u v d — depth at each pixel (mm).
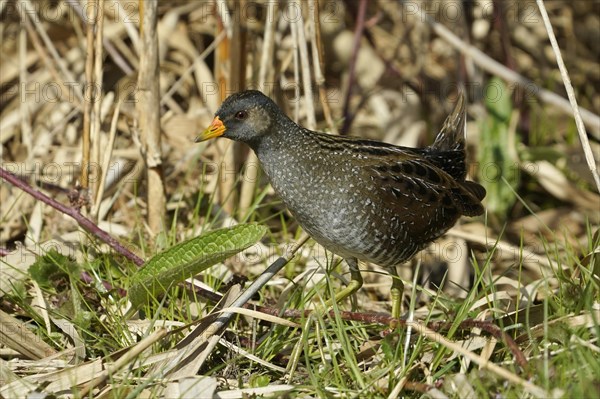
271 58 10922
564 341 7477
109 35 12914
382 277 10648
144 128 10344
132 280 8523
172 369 7742
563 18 15102
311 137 8781
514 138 12891
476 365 7785
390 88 13969
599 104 14672
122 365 7375
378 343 8258
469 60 13289
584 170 12711
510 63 13336
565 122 13984
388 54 14547
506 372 6910
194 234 10273
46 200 9461
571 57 14961
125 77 12773
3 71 12945
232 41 10875
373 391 7469
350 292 9039
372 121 13742
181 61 13273
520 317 8352
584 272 8367
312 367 8312
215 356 8492
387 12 14711
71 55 12945
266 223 11578
